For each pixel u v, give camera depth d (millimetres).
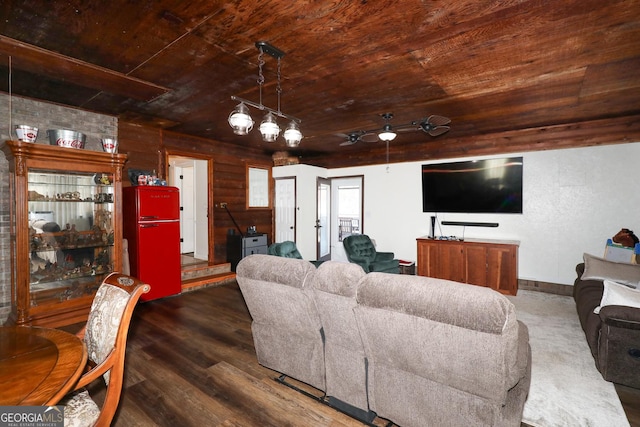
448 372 1515
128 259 4094
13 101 3283
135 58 2479
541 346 2918
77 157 3299
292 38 2184
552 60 2506
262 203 6797
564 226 4566
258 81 2828
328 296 1833
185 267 5262
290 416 1964
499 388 1404
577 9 1838
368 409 1891
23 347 1353
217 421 1916
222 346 2936
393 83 2982
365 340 1776
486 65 2598
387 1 1773
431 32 2100
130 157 4418
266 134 2674
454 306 1396
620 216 4203
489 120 4297
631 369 2189
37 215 3258
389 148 6258
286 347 2279
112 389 1451
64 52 2385
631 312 2166
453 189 5500
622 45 2258
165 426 1874
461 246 4934
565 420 1929
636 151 4094
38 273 3256
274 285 2109
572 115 4059
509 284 4566
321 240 7066
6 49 2320
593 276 3486
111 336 1496
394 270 4922
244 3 1798
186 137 5254
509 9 1839
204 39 2199
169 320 3586
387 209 6301
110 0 1773
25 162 3010
